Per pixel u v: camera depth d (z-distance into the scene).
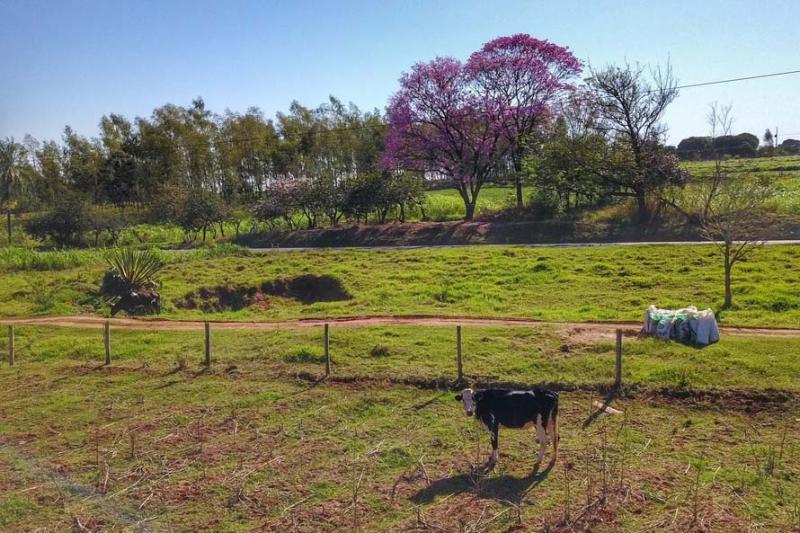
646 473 9.77
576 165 37.38
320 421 12.40
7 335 20.75
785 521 8.35
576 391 13.45
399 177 45.09
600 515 8.59
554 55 41.06
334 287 27.23
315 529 8.50
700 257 25.55
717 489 9.24
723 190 21.42
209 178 71.75
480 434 11.51
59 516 8.99
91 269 31.31
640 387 13.21
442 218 45.44
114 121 76.69
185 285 27.59
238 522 8.74
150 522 8.73
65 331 20.91
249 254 35.03
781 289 20.34
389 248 36.47
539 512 8.76
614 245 30.67
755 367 13.46
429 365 15.09
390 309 21.75
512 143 42.66
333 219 46.69
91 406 13.80
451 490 9.48
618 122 36.28
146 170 71.25
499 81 41.47
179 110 72.62
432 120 42.50
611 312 19.44
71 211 50.06
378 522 8.64
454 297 23.39
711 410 12.28
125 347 18.28
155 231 53.59
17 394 14.91
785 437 10.98
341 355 16.23
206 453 11.02
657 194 34.69
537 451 10.73
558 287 23.66
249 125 68.94
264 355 16.66
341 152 68.38
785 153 78.75
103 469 10.46
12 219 65.31
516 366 14.57
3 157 68.25
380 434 11.72
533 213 40.06
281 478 9.98
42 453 11.25
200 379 15.41
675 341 15.35
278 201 46.88
